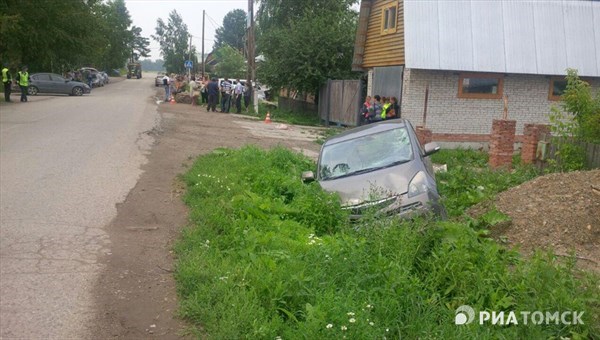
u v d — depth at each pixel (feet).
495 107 67.00
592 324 15.58
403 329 15.53
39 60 146.10
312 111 103.40
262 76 103.65
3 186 31.60
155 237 24.20
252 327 15.06
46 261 20.59
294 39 94.99
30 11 131.64
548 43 66.39
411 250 19.17
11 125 59.62
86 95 134.41
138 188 33.01
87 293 18.01
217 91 99.81
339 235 22.82
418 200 24.62
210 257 20.21
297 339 14.46
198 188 31.17
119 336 15.39
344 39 93.97
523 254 24.56
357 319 14.58
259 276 17.51
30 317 16.20
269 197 30.91
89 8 162.30
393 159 28.30
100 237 23.71
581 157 42.80
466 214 28.55
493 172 43.62
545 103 67.97
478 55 64.44
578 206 26.73
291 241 22.22
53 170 36.55
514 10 66.74
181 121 75.77
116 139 52.24
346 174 28.32
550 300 16.07
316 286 17.25
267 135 68.64
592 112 43.83
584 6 68.64
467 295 17.01
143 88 197.88
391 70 69.51
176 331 15.76
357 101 81.15
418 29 63.62
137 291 18.39
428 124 65.77
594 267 22.71
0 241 22.57
